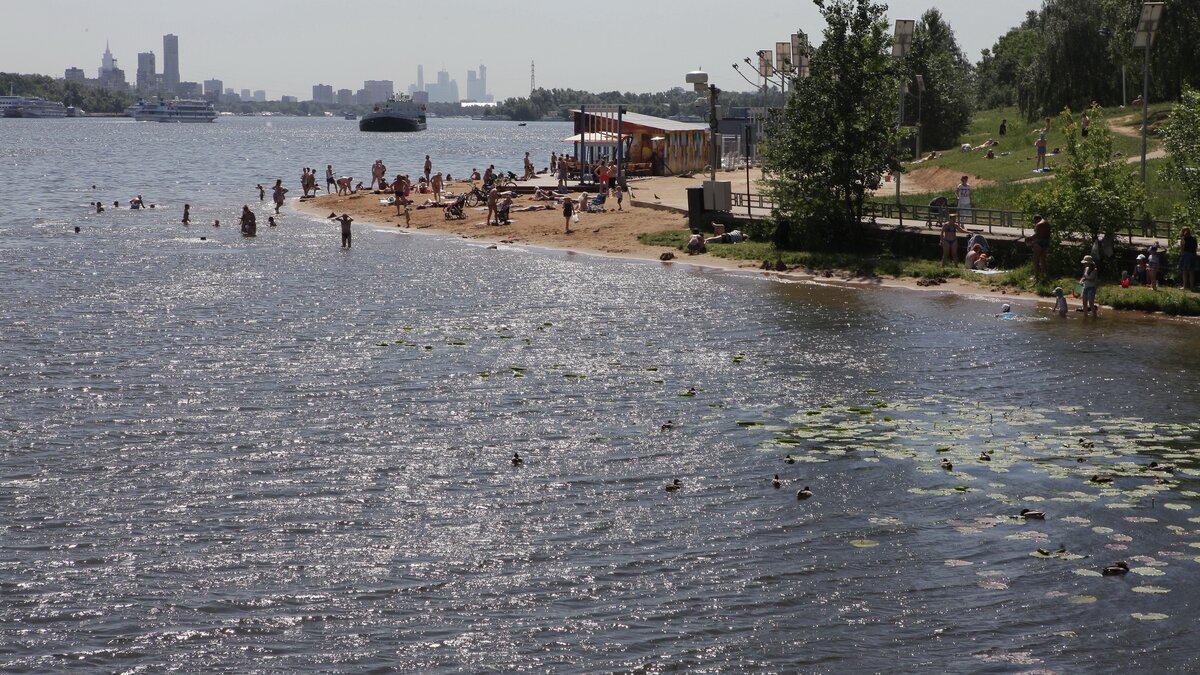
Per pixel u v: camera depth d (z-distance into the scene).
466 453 23.78
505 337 35.22
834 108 50.09
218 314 38.84
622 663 15.58
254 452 23.78
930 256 48.84
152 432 25.11
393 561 18.59
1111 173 42.06
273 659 15.66
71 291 43.25
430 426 25.66
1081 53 91.88
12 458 23.23
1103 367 30.92
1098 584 17.58
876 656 15.71
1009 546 18.95
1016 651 15.77
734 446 24.19
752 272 48.44
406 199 69.88
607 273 48.56
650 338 35.12
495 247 57.34
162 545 19.11
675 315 38.94
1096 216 41.56
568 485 21.92
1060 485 21.62
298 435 24.94
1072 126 42.69
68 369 30.78
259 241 60.22
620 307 40.50
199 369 30.88
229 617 16.77
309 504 20.92
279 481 22.08
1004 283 43.28
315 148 197.62
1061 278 42.75
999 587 17.58
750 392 28.64
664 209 64.12
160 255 54.09
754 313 39.25
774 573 18.16
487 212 68.44
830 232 51.50
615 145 89.94
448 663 15.59
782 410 27.00
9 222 68.12
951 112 97.44
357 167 136.12
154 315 38.56
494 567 18.39
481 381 29.59
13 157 148.25
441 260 52.81
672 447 24.14
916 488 21.55
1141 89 88.00
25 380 29.52
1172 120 41.12
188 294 42.88
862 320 37.81
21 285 44.53
